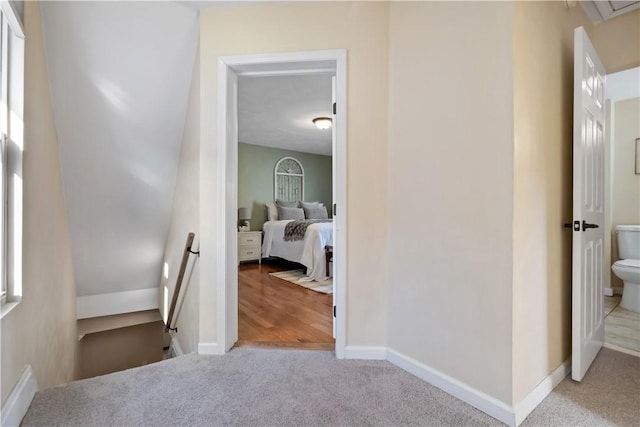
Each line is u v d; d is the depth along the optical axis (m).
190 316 2.25
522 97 1.30
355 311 1.83
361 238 1.83
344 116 1.82
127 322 3.41
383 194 1.82
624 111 3.14
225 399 1.42
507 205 1.27
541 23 1.44
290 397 1.43
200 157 1.91
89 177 2.36
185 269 2.40
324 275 4.05
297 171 6.43
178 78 2.15
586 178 1.62
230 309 1.97
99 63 1.91
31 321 1.54
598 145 1.83
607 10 1.97
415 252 1.64
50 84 1.88
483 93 1.35
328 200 6.84
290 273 4.48
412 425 1.24
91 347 3.41
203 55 1.90
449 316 1.47
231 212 1.97
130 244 2.97
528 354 1.34
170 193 2.80
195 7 1.87
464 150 1.42
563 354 1.61
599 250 1.87
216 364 1.76
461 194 1.43
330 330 2.31
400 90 1.74
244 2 1.84
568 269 1.66
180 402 1.40
